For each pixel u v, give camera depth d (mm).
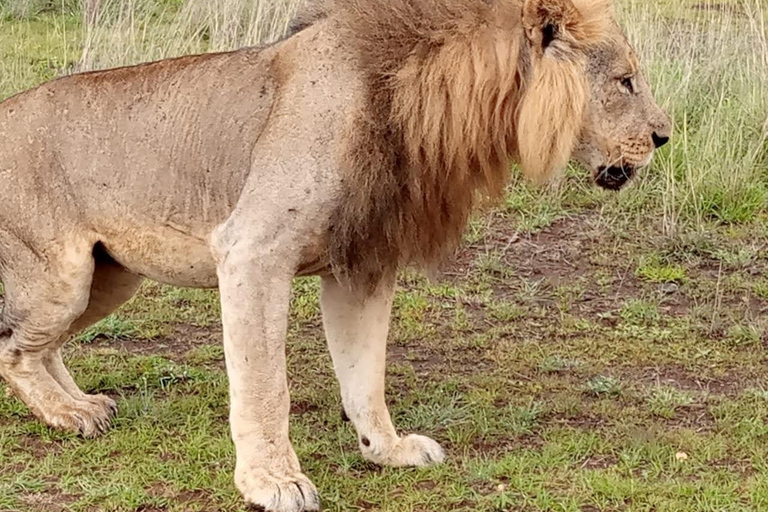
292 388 6578
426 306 7934
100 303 6031
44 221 5516
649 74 10867
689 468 5500
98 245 5648
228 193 5207
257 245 4922
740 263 8703
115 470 5469
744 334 7426
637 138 5230
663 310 7969
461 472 5422
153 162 5348
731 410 6211
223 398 6336
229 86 5254
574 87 5023
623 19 11672
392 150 5020
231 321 4934
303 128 4965
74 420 5828
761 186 9945
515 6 4977
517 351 7191
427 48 4965
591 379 6766
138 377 6691
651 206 9695
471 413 6172
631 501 5164
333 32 5098
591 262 8805
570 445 5707
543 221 9414
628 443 5750
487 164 5180
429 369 6922
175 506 5121
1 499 5156
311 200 4918
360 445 5535
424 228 5281
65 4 15805
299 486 4957
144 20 12523
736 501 5145
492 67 4977
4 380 6016
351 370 5488
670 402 6336
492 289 8328
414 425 6027
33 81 11453
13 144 5551
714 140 10039
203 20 11992
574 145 5223
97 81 5551
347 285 5145
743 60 11492
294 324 7707
